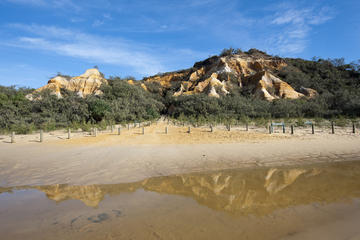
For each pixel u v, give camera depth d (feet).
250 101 113.80
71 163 25.93
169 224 10.89
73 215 12.23
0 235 10.07
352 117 77.41
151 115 111.34
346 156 27.45
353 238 9.30
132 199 14.70
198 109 107.45
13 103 79.61
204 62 237.04
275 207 12.89
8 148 37.73
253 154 29.09
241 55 202.59
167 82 224.94
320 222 10.81
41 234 10.09
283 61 180.45
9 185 18.49
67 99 86.43
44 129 68.23
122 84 124.16
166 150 32.78
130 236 9.73
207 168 23.44
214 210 12.61
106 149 34.50
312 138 40.42
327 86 153.38
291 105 96.58
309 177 19.30
